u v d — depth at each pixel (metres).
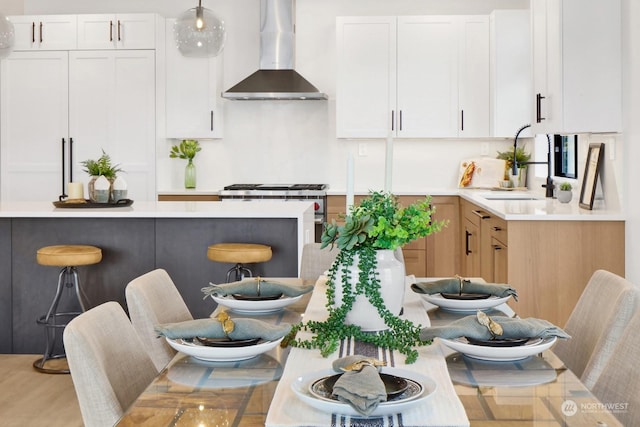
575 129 3.95
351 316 1.92
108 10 6.77
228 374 1.58
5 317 4.48
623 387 1.66
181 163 6.85
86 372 1.60
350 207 2.00
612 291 2.12
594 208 4.37
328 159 6.65
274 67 6.36
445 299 2.20
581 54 3.93
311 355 1.71
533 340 1.77
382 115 6.22
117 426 1.27
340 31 6.20
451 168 6.56
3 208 4.44
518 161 6.19
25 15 6.51
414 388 1.42
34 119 6.43
